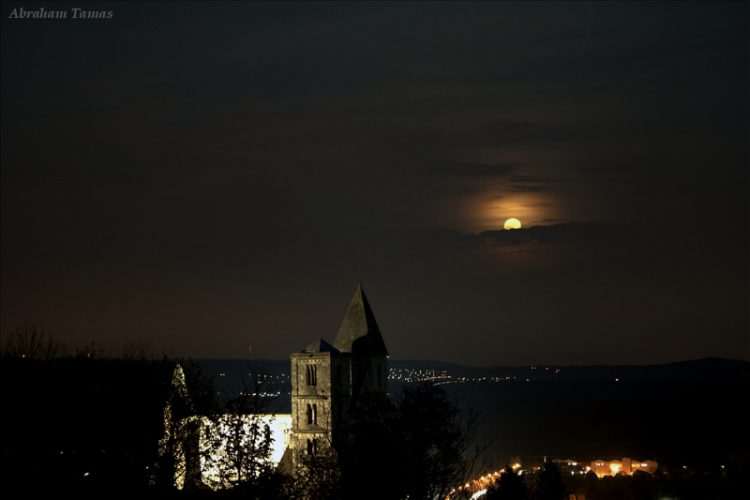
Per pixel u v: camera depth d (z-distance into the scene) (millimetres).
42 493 78688
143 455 83438
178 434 82125
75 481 80625
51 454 82875
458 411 84688
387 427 79938
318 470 82625
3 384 87812
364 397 85625
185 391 86375
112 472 81188
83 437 84500
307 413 166250
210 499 78375
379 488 77250
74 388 88188
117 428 84938
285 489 81875
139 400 87125
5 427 84438
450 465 80500
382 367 174375
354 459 79062
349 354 170000
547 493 183250
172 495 79125
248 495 77875
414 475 77500
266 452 80875
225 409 83375
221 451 83750
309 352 167000
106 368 90500
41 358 94562
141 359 93938
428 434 79062
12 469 80250
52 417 85750
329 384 164875
